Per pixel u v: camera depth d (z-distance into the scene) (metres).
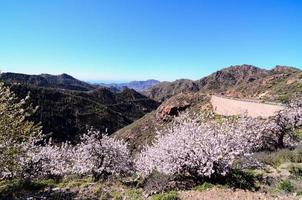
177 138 16.17
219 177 14.89
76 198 14.62
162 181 15.43
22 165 19.73
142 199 13.48
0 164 15.39
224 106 58.47
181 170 15.76
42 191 16.42
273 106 42.91
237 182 14.09
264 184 13.64
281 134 26.09
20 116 15.93
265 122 26.56
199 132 16.03
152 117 80.19
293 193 11.79
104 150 21.17
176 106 76.12
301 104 29.62
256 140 23.36
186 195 12.76
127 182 18.27
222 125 17.44
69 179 20.89
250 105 49.09
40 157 21.81
